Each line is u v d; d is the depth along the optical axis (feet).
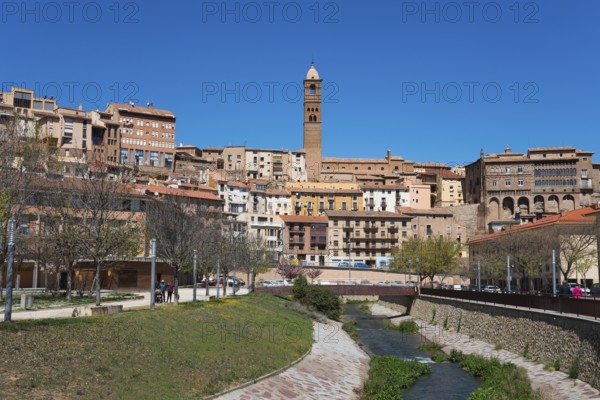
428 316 334.65
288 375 144.56
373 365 190.29
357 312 432.66
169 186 576.61
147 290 317.83
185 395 105.09
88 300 222.89
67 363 102.22
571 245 320.91
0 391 84.43
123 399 94.38
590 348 147.64
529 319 192.95
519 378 156.35
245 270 386.11
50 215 237.04
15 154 217.97
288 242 644.27
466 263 541.34
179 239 243.40
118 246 210.79
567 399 135.13
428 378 175.11
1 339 105.50
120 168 348.18
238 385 121.19
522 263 331.98
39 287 309.83
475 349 223.92
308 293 349.82
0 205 144.56
